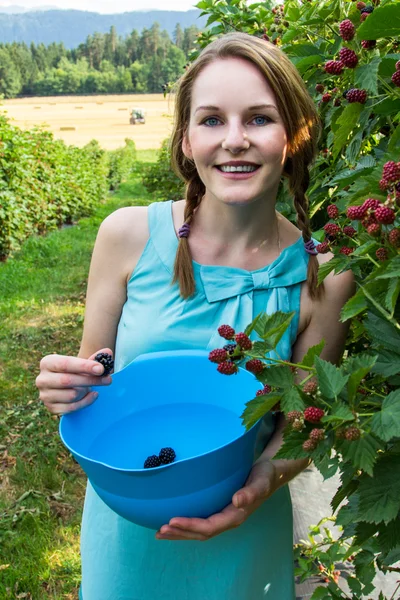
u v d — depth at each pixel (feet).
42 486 11.44
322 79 5.51
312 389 3.05
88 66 466.70
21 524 10.26
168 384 4.58
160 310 4.58
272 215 4.51
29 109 233.96
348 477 3.22
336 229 3.98
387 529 3.42
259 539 4.60
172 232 4.63
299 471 4.53
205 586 4.54
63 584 8.99
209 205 4.43
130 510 3.71
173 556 4.53
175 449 4.43
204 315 4.47
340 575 7.43
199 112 3.95
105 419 4.52
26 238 33.42
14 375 16.47
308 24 6.11
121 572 4.66
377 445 2.80
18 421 13.87
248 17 8.53
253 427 3.64
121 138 152.66
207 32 8.87
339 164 5.35
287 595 4.87
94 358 4.22
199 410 4.58
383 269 2.97
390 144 3.63
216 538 4.49
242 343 3.34
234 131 3.84
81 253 31.37
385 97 3.93
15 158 29.04
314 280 4.47
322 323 4.62
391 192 2.99
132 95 323.16
